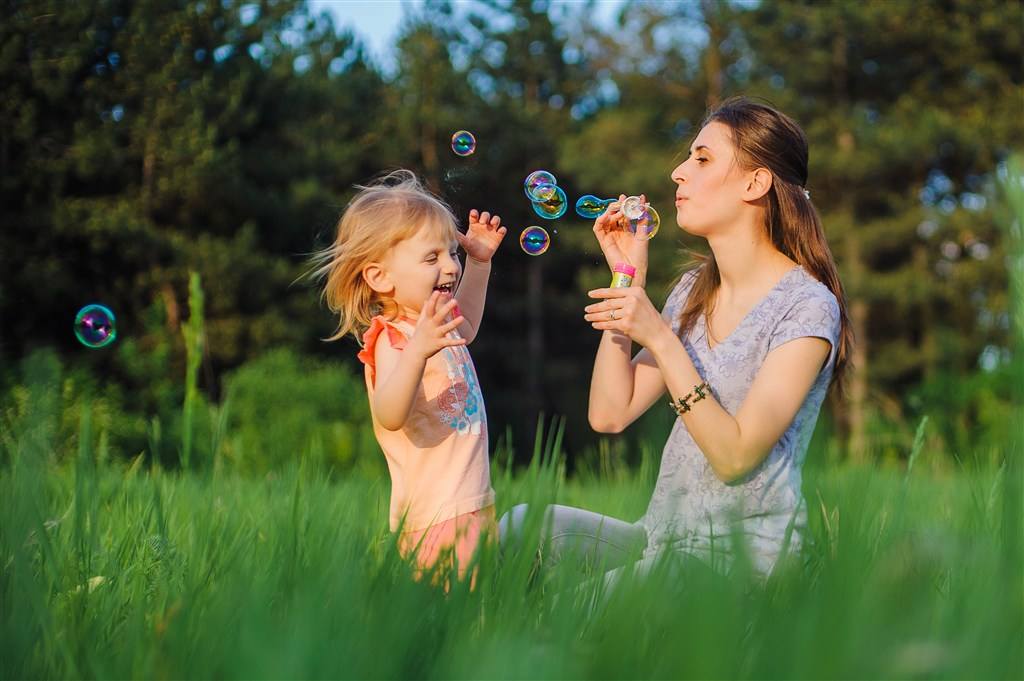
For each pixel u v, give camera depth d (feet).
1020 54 68.80
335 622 3.97
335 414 45.60
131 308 59.62
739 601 3.41
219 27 62.85
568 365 81.56
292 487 8.64
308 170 69.15
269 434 42.70
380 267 8.47
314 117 73.51
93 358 53.26
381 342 8.29
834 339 7.60
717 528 7.39
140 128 57.47
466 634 4.11
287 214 66.33
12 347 54.44
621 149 76.84
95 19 56.70
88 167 55.83
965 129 66.13
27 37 54.34
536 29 86.33
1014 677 3.27
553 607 4.66
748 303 8.05
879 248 68.85
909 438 43.27
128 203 59.21
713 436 7.09
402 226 8.34
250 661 3.48
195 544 6.01
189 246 60.03
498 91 85.87
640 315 7.18
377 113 78.89
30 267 54.13
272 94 66.74
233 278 60.18
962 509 8.02
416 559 5.33
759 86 70.13
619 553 7.87
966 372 65.87
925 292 66.33
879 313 74.02
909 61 70.13
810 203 8.19
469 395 8.28
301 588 4.30
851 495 6.50
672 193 71.61
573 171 77.51
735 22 71.87
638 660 3.63
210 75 61.36
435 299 7.45
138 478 9.30
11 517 5.12
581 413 79.10
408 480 8.08
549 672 3.54
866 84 71.26
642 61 78.23
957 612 3.84
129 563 6.21
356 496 8.84
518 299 82.38
